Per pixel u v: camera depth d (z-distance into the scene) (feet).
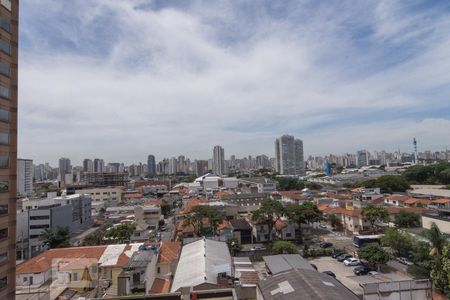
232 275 153.17
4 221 119.24
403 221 257.14
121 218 372.99
